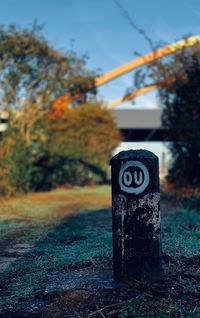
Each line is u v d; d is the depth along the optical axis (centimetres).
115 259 445
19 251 653
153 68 1512
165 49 1522
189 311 366
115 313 367
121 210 438
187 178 1472
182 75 1425
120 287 430
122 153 445
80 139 2517
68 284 454
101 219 973
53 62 2378
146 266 430
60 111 2547
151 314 357
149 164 430
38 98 2319
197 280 459
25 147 1767
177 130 1390
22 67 2250
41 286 454
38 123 2094
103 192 1873
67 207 1277
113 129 2614
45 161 2028
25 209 1212
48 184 2050
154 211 431
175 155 1501
